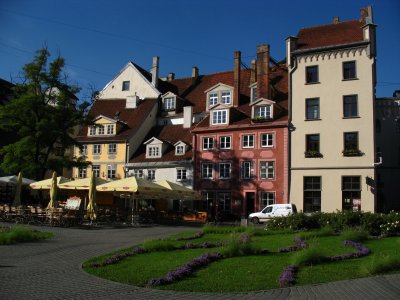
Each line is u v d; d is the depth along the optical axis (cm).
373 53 4106
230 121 4744
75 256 1505
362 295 934
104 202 4600
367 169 3978
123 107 5856
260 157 4459
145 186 3119
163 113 5706
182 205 4788
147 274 1149
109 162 5297
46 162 3888
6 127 3838
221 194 4619
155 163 5016
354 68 4169
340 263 1306
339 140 4119
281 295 948
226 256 1442
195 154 4822
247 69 5625
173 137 5294
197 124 4931
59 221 2730
